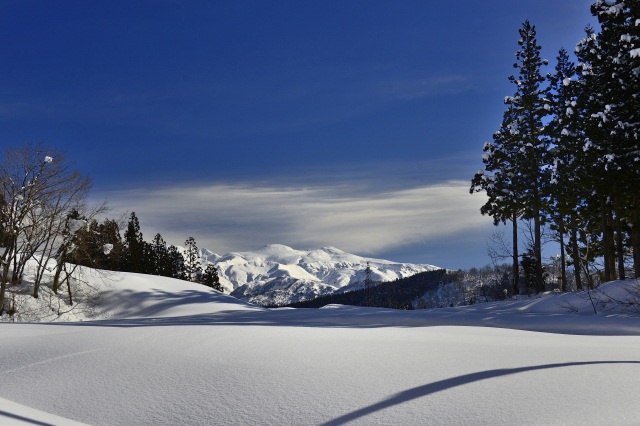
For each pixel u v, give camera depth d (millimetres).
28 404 5820
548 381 5895
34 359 7863
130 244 74500
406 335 10133
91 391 6203
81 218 43000
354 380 6242
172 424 5168
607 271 34000
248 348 8156
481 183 46406
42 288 42938
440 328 12539
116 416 5422
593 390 5504
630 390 5473
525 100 43031
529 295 39719
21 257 41781
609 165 29578
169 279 49875
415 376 6316
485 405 5156
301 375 6516
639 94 28312
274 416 5230
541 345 8672
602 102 33000
